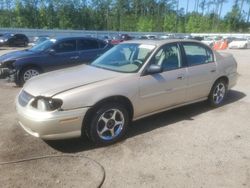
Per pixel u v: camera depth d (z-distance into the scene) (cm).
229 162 407
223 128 529
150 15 8425
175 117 581
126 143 466
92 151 440
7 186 352
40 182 361
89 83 446
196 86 579
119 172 383
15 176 373
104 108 444
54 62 922
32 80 493
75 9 6956
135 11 8506
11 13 6331
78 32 4212
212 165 399
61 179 367
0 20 6256
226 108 644
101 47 1020
